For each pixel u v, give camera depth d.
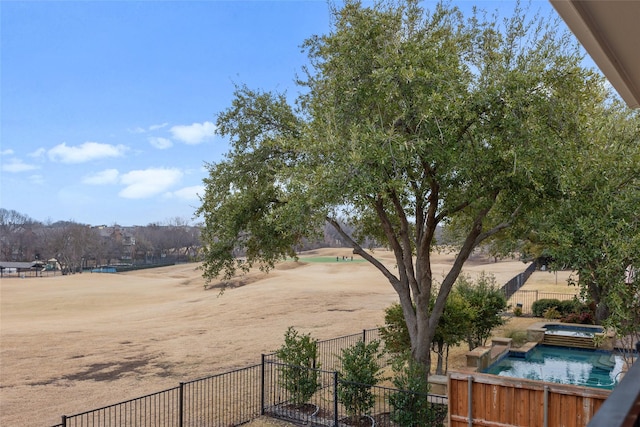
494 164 11.60
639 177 11.18
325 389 14.66
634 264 9.30
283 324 28.06
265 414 12.86
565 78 11.30
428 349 13.66
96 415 13.50
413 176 12.77
